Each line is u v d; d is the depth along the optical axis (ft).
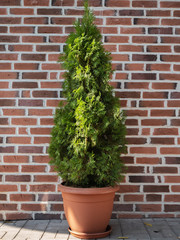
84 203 8.91
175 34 10.97
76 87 9.23
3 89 11.02
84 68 9.18
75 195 8.91
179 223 10.38
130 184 10.98
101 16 11.05
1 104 11.00
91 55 9.08
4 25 11.04
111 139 9.50
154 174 11.00
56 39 11.05
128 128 11.02
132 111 11.05
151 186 10.99
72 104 9.09
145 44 11.00
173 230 9.75
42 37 11.05
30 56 11.05
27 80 11.04
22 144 10.99
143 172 11.00
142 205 10.97
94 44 9.09
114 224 10.34
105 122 9.00
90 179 9.78
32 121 11.02
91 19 9.46
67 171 9.32
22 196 10.95
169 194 10.98
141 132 11.04
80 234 9.07
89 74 8.95
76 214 9.06
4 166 10.98
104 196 8.93
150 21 11.02
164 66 10.98
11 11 11.05
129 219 10.84
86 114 8.76
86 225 9.05
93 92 8.98
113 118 9.20
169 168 11.00
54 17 11.02
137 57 10.98
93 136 8.82
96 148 9.38
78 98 9.12
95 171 9.21
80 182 9.52
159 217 10.94
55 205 10.94
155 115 11.05
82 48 9.09
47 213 10.94
